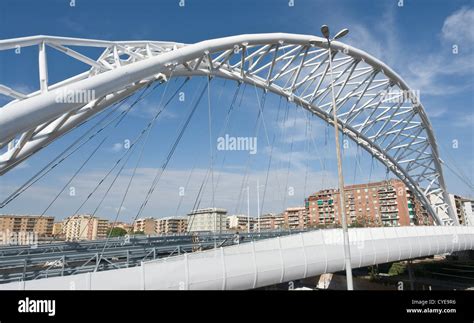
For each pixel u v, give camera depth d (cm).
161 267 1081
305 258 1595
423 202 5972
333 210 9594
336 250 1798
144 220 12719
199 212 9856
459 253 4822
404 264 4206
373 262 2112
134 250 1579
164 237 2339
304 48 2880
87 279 926
